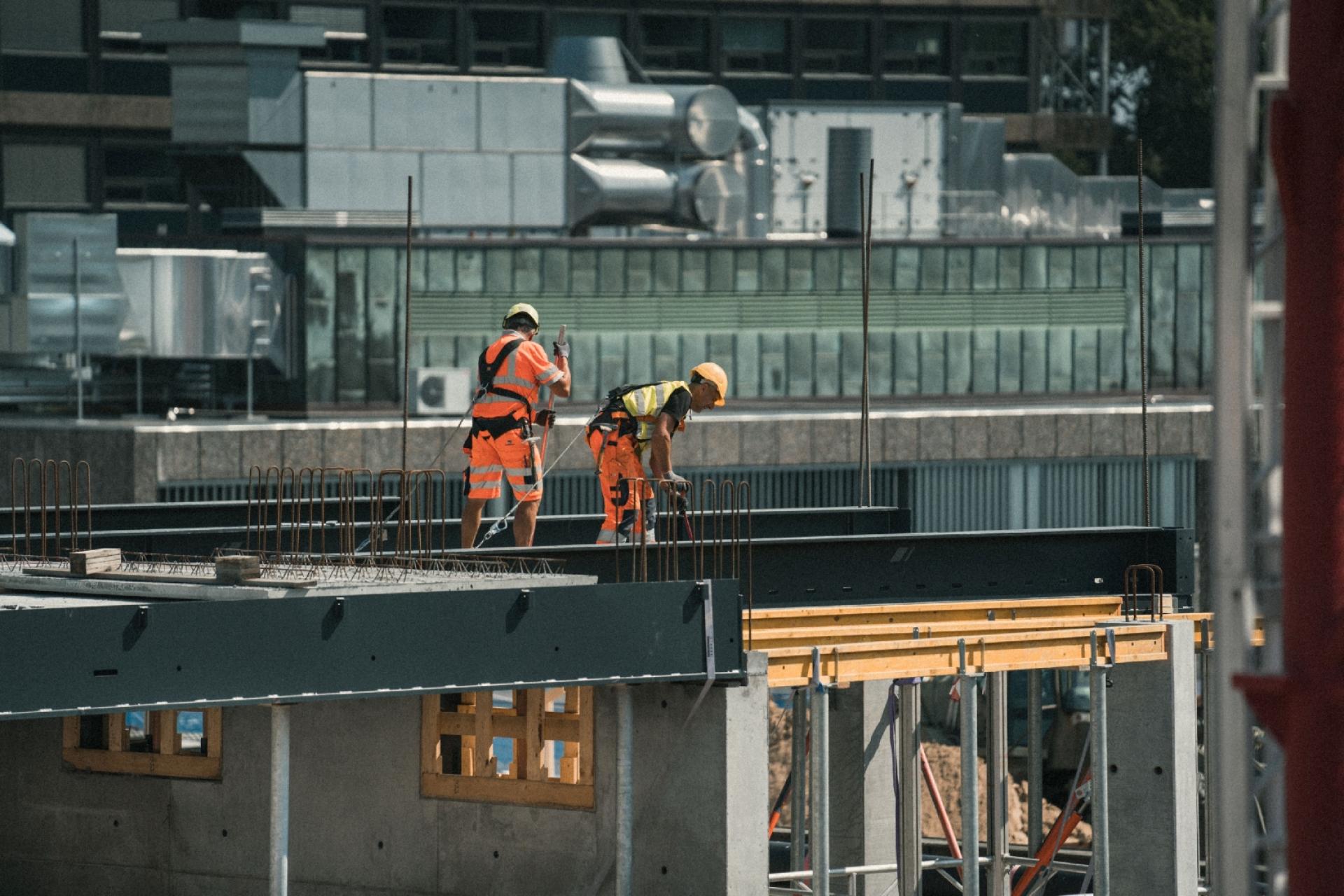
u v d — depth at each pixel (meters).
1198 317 107.50
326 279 92.94
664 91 106.38
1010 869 51.72
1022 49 158.75
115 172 144.62
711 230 107.44
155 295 90.44
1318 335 19.88
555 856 36.28
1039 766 53.75
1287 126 19.95
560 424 91.75
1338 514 19.88
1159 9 192.00
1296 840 20.17
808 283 101.94
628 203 104.31
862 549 44.03
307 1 141.75
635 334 99.06
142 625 29.45
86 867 40.53
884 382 103.31
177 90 99.31
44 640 28.73
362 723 38.25
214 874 39.22
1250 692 20.30
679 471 93.88
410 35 144.12
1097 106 179.50
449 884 37.38
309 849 38.75
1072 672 74.50
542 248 96.94
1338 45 19.80
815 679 36.84
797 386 102.12
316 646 30.83
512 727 37.09
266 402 93.94
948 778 73.56
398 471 37.78
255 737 38.69
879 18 154.38
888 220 116.25
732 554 42.00
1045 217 119.94
